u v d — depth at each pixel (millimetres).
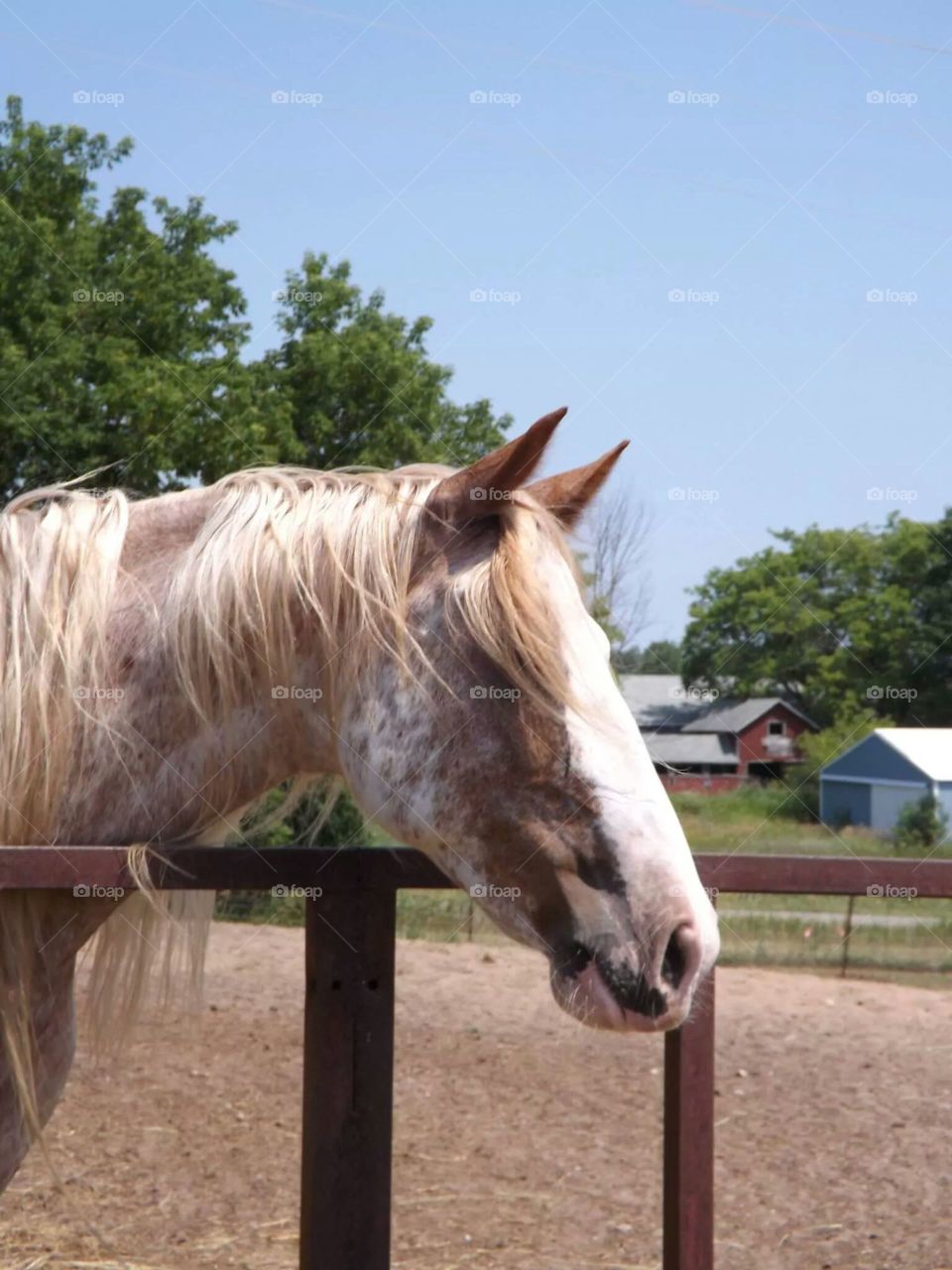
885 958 10211
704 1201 1921
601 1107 5145
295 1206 3910
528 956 8969
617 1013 1515
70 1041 1915
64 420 12773
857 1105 5352
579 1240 3719
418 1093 5270
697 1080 1927
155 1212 3812
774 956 10188
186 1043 5793
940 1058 6328
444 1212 3914
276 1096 5082
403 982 7789
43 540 1840
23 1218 3719
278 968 7906
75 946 1866
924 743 22938
